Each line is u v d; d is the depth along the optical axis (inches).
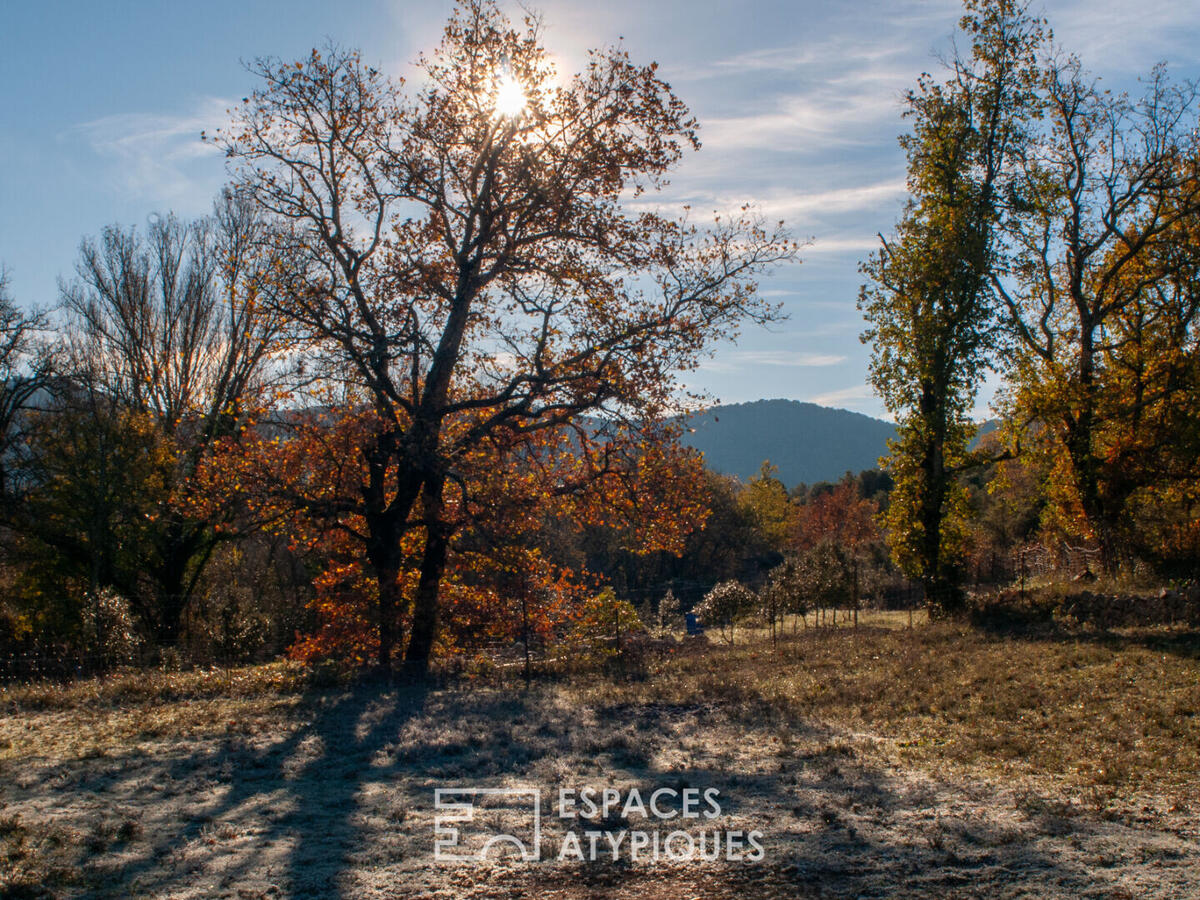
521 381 847.1
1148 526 1044.5
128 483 1201.4
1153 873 250.2
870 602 1392.7
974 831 289.7
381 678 720.3
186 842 290.8
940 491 1096.2
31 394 1323.8
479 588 944.3
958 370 1084.5
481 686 690.8
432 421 823.7
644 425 839.1
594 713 545.6
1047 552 1395.2
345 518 924.0
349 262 844.6
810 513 3149.6
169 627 1223.5
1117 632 748.0
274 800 343.0
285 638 1182.9
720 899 245.0
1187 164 1061.8
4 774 382.9
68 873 256.8
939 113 1087.0
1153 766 355.9
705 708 555.8
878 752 410.9
